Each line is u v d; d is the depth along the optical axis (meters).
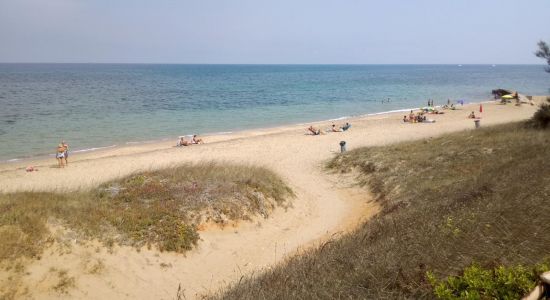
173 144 33.97
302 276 7.05
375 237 9.27
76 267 10.16
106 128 40.88
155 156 28.70
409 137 33.78
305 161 25.59
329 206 17.09
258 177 17.03
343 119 49.31
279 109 58.88
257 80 137.00
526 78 163.12
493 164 15.94
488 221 7.55
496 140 21.28
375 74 199.75
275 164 24.88
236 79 142.62
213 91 87.88
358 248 8.23
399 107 63.34
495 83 127.75
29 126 40.62
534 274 5.06
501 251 6.09
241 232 13.59
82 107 55.38
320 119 49.81
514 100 66.12
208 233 13.01
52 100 63.69
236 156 27.77
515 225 7.09
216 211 13.78
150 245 11.67
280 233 14.19
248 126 44.47
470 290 5.08
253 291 7.12
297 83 121.50
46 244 10.32
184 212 13.24
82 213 11.94
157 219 12.62
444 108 56.34
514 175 11.80
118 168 25.25
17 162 27.78
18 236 10.16
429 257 6.45
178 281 10.89
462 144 21.83
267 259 12.30
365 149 24.72
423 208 11.48
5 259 9.59
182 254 11.85
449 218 8.30
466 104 64.19
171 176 16.23
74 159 28.58
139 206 13.22
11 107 54.09
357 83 123.81
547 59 25.08
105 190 14.48
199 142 33.75
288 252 12.64
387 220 11.02
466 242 6.76
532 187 9.59
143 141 35.47
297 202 17.19
